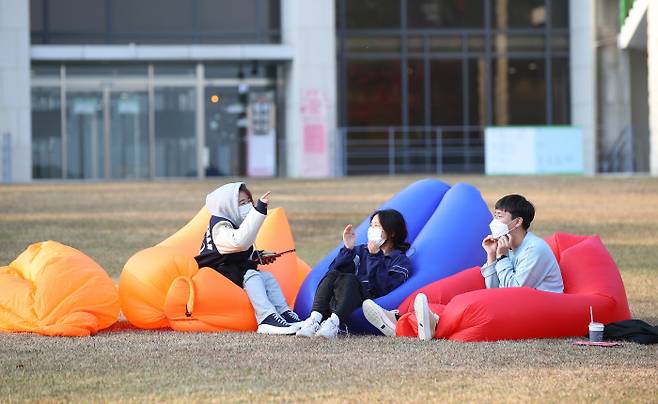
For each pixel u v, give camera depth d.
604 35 102.19
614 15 102.00
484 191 71.62
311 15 100.38
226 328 23.20
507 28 103.62
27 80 97.50
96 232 47.56
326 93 100.88
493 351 20.06
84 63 99.44
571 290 23.19
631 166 100.19
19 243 43.09
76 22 99.38
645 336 20.91
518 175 96.94
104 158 100.50
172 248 24.14
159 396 16.50
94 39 99.75
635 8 94.12
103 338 22.06
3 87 97.38
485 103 103.50
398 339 21.75
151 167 101.19
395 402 16.02
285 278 25.67
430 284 23.44
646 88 102.69
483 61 103.50
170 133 101.44
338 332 22.62
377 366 18.70
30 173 98.31
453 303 21.72
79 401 16.27
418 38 103.31
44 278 22.98
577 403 15.91
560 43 103.81
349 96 102.69
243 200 24.16
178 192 75.31
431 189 26.61
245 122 102.38
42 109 99.75
